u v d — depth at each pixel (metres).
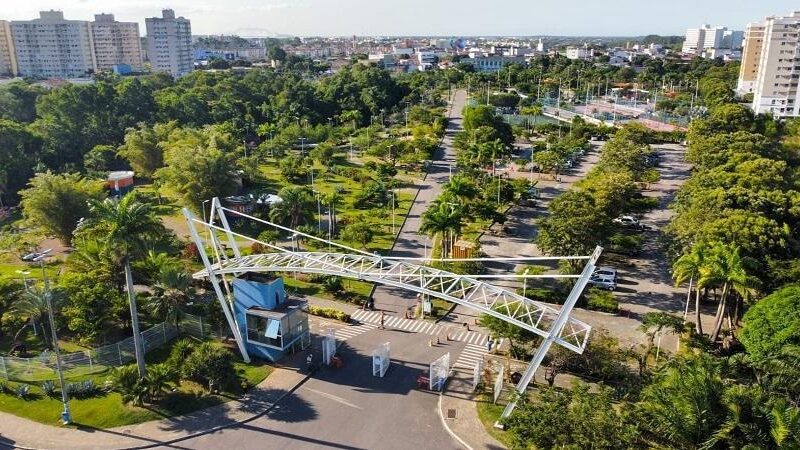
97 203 50.66
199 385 53.53
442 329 65.50
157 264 66.44
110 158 133.38
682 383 36.16
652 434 35.72
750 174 85.19
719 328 58.47
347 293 74.06
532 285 75.31
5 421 48.22
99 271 65.56
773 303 50.81
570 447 35.09
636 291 73.94
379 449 45.41
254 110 183.12
